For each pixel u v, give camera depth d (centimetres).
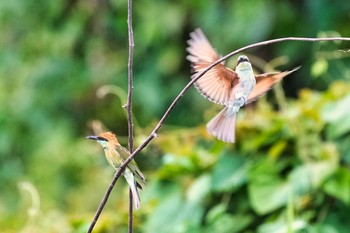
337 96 898
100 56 1572
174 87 1494
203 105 1458
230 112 551
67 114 1593
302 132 873
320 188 845
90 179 1379
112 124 1571
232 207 884
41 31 1617
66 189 1475
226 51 1419
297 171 849
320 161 860
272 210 844
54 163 1500
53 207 1433
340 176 838
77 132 1581
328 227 834
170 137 929
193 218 877
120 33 1555
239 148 884
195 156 893
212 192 879
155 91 1495
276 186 854
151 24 1475
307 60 1412
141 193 920
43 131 1592
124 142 1241
